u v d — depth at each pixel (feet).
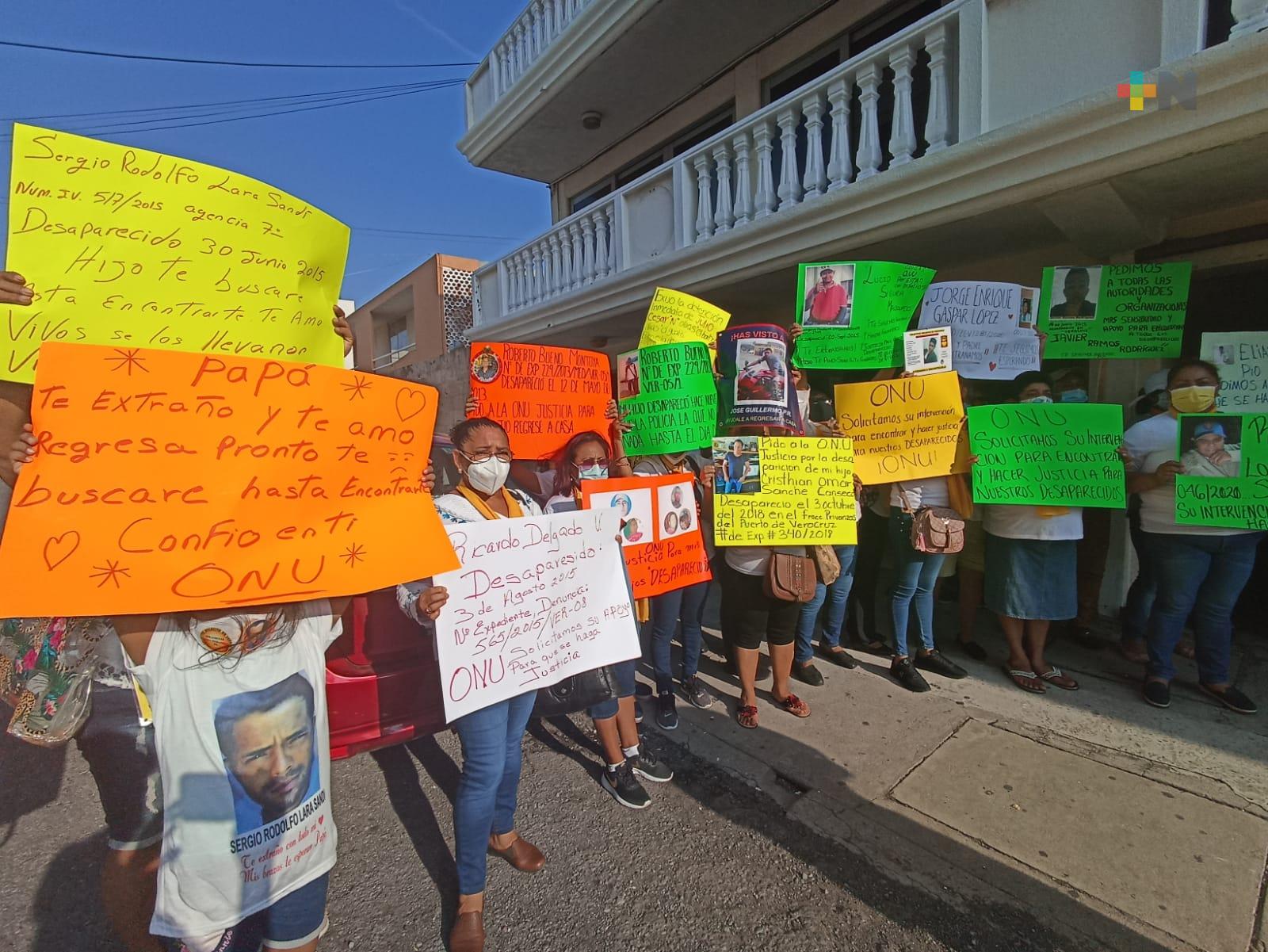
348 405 5.37
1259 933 6.53
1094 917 6.86
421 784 9.84
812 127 17.12
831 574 10.97
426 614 6.22
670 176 22.00
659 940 6.79
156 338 4.97
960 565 13.82
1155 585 11.22
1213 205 13.47
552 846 8.32
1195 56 10.00
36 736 5.16
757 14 22.06
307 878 5.14
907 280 11.87
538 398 10.73
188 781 4.62
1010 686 12.26
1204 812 8.35
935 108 14.29
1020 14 12.55
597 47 24.20
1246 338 10.47
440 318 50.78
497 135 31.53
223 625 4.82
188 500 4.68
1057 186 12.16
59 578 4.28
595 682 8.29
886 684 12.52
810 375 16.94
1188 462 10.48
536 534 7.25
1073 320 12.16
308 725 5.21
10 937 6.98
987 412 11.50
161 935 4.61
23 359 4.48
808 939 6.75
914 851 7.95
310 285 5.75
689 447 11.09
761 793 9.32
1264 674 12.37
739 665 11.12
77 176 4.70
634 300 23.44
